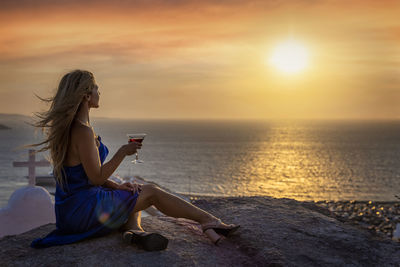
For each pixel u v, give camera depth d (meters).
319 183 60.16
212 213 4.25
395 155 111.44
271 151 127.56
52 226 3.99
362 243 3.56
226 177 66.75
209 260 3.06
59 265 2.86
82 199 3.11
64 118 2.96
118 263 2.88
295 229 3.74
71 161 3.08
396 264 3.24
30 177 10.66
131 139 3.42
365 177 67.00
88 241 3.21
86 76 3.02
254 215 4.14
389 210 22.48
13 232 7.55
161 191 3.34
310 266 3.05
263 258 3.12
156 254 3.04
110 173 3.08
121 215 3.21
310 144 161.00
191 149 134.75
